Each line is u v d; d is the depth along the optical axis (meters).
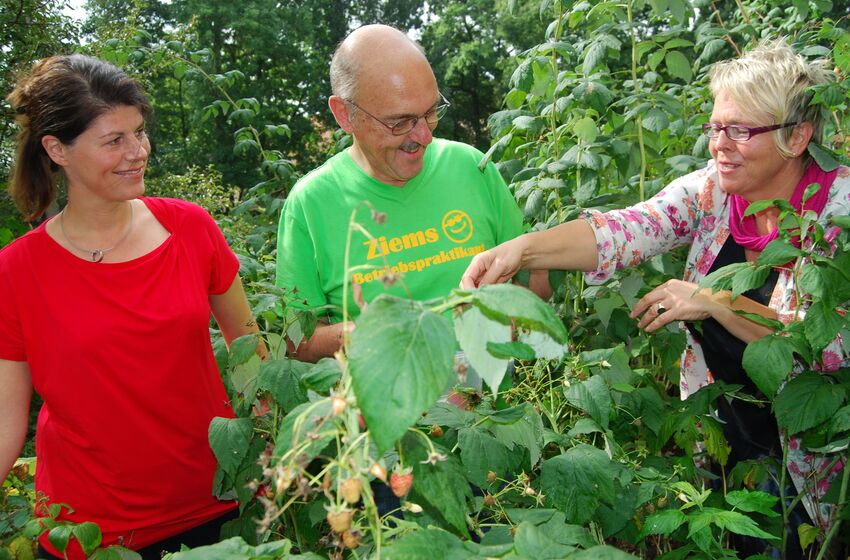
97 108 1.66
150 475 1.87
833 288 1.56
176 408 1.87
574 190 2.75
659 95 2.63
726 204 2.11
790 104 1.81
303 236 2.18
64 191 1.86
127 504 1.87
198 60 4.28
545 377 2.04
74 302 1.78
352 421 0.86
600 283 2.22
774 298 1.95
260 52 26.64
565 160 2.59
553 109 2.72
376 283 2.10
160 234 1.90
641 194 2.65
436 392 0.74
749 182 1.92
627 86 3.97
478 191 2.21
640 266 2.56
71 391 1.79
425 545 0.90
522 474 1.65
